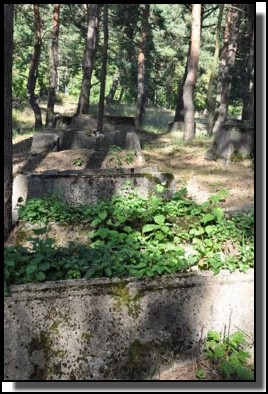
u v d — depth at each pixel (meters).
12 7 6.96
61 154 12.89
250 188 11.56
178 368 4.86
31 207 7.52
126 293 4.78
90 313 4.68
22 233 7.13
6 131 7.26
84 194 8.91
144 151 16.48
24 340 4.54
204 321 4.98
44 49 31.69
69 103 35.91
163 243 5.67
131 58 33.78
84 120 19.48
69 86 41.78
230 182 12.11
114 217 6.77
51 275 4.78
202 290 4.96
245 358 4.93
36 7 20.39
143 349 4.78
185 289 4.92
